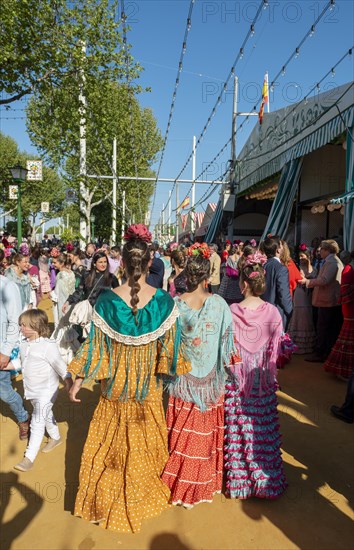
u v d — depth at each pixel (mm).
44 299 13023
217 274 10625
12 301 3654
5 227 45594
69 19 10492
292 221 14172
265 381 3094
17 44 9711
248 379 3070
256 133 13906
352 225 7180
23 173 11633
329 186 11641
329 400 4934
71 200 16156
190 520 2824
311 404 4809
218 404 3084
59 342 5301
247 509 2959
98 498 2707
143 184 35812
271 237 5191
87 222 15688
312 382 5551
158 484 2871
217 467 3107
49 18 9945
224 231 18375
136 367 2609
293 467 3502
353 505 3025
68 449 3779
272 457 3061
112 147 22312
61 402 4895
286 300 4992
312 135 9336
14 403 3846
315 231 13234
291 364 6379
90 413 4570
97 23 10531
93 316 2605
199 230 23328
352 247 7172
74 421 4367
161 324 2596
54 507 2949
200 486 2924
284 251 5242
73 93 11320
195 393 2930
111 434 2727
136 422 2707
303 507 2992
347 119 7719
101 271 4930
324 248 6148
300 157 10477
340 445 3875
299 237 13156
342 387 5375
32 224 43969
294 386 5391
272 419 3117
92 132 14938
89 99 11695
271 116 12266
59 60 10164
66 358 5277
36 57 9758
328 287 6246
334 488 3221
